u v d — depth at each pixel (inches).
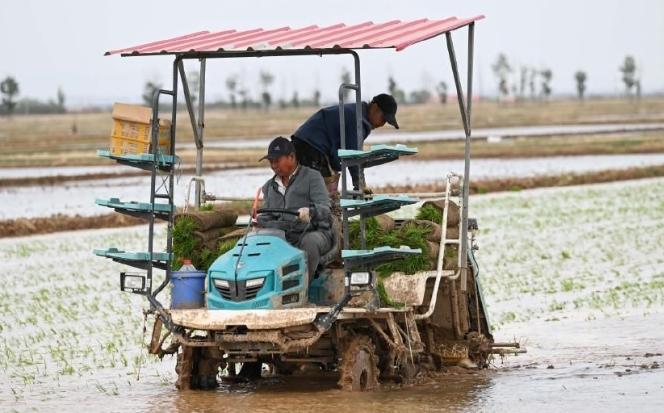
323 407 919.0
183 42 1061.1
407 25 1040.2
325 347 1011.3
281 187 1041.5
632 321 1390.3
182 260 1050.7
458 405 930.1
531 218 2824.8
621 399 943.0
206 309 965.8
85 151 7308.1
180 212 1064.2
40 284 1907.0
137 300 1689.2
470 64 1037.2
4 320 1531.7
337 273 1021.2
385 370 1030.4
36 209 3459.6
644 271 1873.8
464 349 1088.2
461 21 1018.1
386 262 976.3
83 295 1759.4
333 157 1111.6
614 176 4136.3
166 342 1333.7
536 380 1051.9
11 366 1197.7
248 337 941.2
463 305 1077.8
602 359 1156.5
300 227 1013.2
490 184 3826.3
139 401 978.1
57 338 1374.3
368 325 1013.8
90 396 1013.8
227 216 1091.3
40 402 988.6
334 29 1061.8
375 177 4562.0
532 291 1691.7
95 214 3257.9
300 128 1117.7
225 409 920.3
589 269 1919.3
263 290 949.2
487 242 2351.1
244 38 1052.5
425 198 1109.7
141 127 1015.6
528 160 5393.7
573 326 1371.8
